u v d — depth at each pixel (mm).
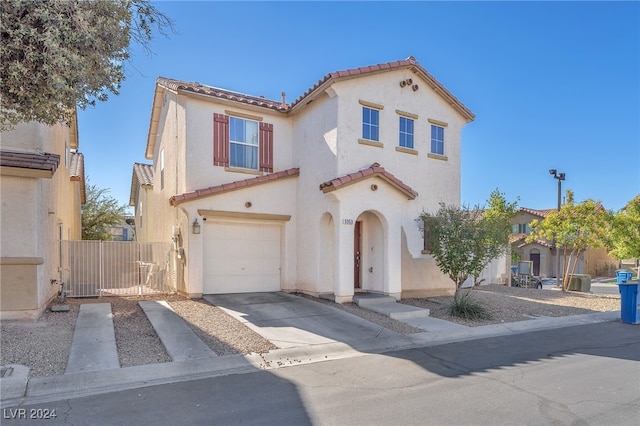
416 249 15055
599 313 13969
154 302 12297
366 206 13406
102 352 7648
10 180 9609
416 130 15492
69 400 5793
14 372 6539
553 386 6508
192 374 6973
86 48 6922
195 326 9688
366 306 12586
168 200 16078
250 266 14656
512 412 5480
